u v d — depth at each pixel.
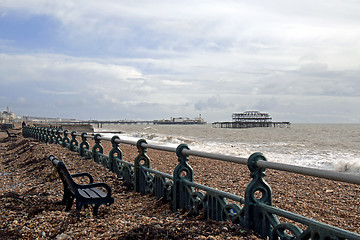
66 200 5.88
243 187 8.32
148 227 4.17
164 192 5.81
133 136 45.19
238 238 3.52
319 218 5.77
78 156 12.17
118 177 8.30
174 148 5.39
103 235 4.15
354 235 2.54
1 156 17.08
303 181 9.30
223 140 44.78
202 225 4.12
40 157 12.53
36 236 4.33
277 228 3.34
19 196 6.20
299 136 64.75
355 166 13.67
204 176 10.28
